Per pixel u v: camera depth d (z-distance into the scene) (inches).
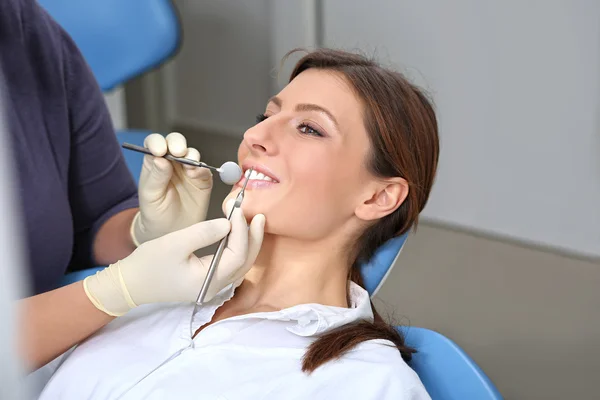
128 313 45.9
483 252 108.5
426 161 49.8
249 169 44.4
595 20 96.3
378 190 48.1
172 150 44.2
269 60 130.6
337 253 48.4
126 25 85.8
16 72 46.6
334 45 122.0
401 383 41.3
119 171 55.8
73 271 57.3
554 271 103.0
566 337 89.6
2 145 12.1
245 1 130.9
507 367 84.8
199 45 140.6
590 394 80.4
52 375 43.5
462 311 94.9
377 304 95.7
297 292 47.0
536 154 106.3
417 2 111.3
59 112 49.6
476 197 113.4
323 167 44.8
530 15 101.4
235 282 45.3
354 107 46.1
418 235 113.3
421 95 49.6
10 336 12.0
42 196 47.7
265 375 41.1
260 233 41.5
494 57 106.2
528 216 109.4
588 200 103.3
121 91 118.6
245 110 138.1
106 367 41.8
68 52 51.5
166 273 38.9
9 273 11.8
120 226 53.9
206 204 48.5
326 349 42.0
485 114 109.3
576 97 100.7
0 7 45.6
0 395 12.2
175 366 41.4
